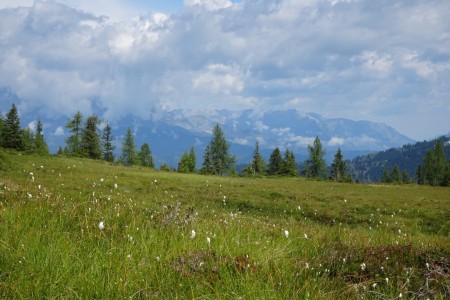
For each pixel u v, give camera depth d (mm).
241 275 5824
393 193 53312
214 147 129375
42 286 4844
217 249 7348
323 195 42562
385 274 7223
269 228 14453
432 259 8492
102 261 5957
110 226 8719
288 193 41875
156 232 8172
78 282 5090
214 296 5109
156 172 65312
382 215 31156
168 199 29562
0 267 5242
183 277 5789
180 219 9836
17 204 9758
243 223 14383
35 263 5461
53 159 58156
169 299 4961
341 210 32312
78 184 29469
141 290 5035
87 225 7875
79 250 6465
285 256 8031
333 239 12617
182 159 129125
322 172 129875
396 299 5773
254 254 7504
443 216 30922
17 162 41250
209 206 29125
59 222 8227
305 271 6594
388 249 9305
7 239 6148
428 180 154375
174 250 7027
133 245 7059
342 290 6188
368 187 64875
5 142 105125
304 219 27609
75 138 113688
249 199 35094
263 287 5609
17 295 4559
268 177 104062
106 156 136125
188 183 45125
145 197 28438
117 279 5207
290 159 129500
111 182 35844
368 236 13812
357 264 7945
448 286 6219
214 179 59344
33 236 6578
